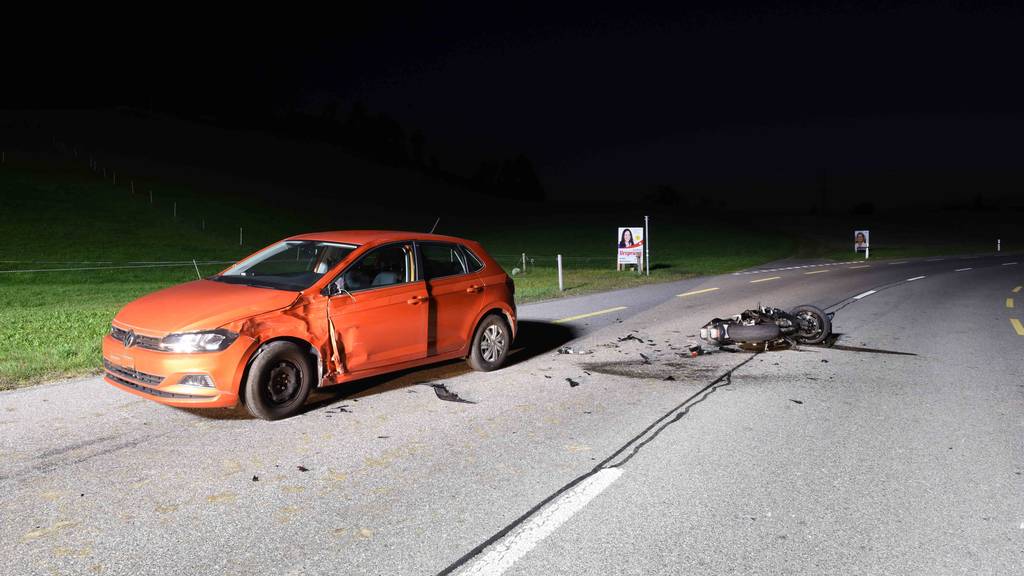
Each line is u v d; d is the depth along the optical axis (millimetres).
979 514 4242
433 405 6637
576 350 9789
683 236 65062
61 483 4594
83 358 8555
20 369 7859
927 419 6348
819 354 9523
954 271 27703
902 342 10523
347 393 7047
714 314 13859
